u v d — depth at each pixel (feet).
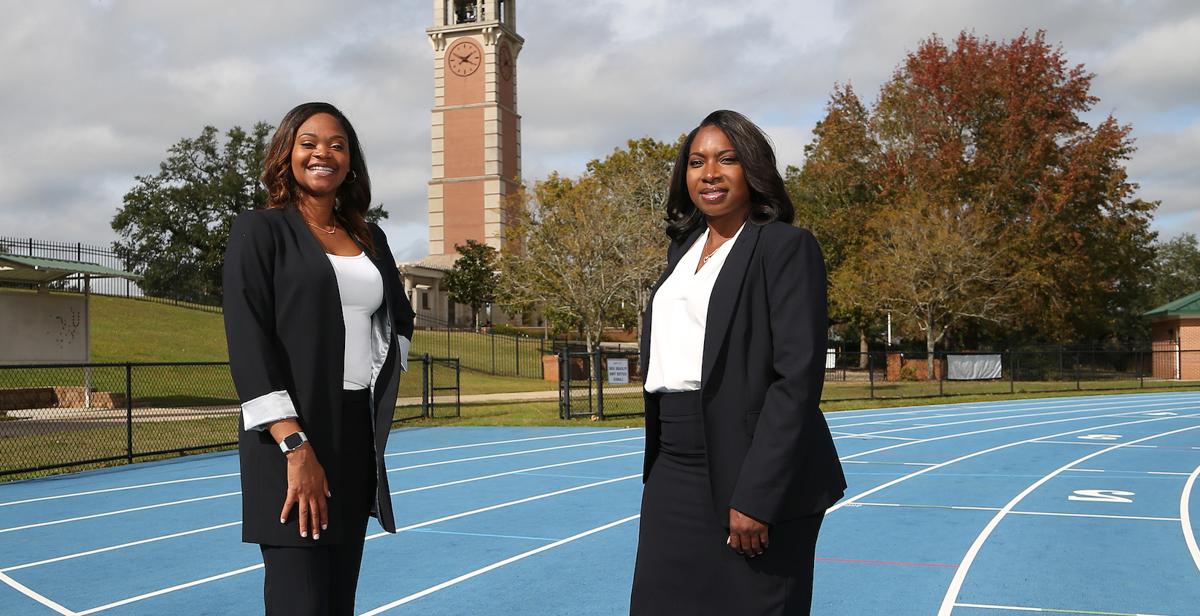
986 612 19.62
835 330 205.46
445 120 287.28
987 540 27.27
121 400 78.64
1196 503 34.09
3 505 34.40
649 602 10.00
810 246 9.69
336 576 10.18
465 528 29.09
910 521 30.45
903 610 19.76
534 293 130.11
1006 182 139.44
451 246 284.82
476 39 285.84
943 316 138.21
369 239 10.95
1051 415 77.82
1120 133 141.79
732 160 10.16
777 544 9.40
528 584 22.00
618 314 155.33
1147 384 121.49
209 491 37.78
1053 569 23.56
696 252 10.59
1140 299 208.85
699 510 9.79
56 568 24.11
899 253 133.90
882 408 84.53
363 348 10.41
